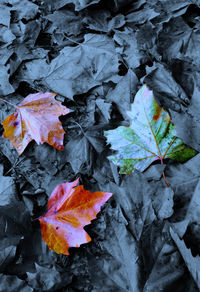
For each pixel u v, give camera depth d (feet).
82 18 3.66
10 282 2.92
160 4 3.68
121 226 3.03
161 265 2.94
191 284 2.90
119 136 3.18
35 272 2.97
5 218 3.04
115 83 3.42
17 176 3.23
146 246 3.00
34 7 3.73
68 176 3.21
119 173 3.16
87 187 3.18
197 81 3.20
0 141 3.31
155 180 3.12
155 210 3.05
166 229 3.03
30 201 3.16
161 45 3.51
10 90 3.40
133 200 3.09
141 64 3.48
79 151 3.22
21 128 3.28
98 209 3.02
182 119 3.13
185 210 3.02
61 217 3.04
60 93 3.39
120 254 2.98
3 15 3.72
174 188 3.07
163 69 3.37
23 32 3.65
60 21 3.64
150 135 3.16
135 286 2.91
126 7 3.73
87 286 2.97
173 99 3.31
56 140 3.22
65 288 2.97
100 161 3.20
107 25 3.63
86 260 3.04
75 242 2.98
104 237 3.02
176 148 3.14
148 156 3.17
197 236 2.99
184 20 3.61
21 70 3.50
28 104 3.33
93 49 3.50
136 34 3.58
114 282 2.93
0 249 2.98
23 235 3.04
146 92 3.13
